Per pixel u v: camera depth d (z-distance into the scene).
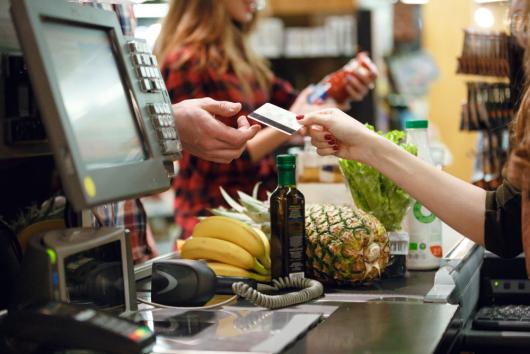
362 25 5.65
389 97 5.79
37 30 1.15
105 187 1.19
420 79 5.75
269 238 1.85
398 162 1.77
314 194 2.54
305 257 1.80
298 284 1.72
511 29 2.57
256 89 3.45
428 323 1.42
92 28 1.35
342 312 1.51
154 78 1.45
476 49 2.86
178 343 1.26
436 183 1.77
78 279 1.28
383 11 5.74
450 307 1.55
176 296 1.53
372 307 1.55
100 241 1.32
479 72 2.87
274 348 1.23
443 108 5.75
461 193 1.77
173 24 3.32
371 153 1.79
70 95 1.22
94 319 1.15
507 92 2.85
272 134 3.31
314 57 5.90
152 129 1.41
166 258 2.00
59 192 1.55
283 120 1.81
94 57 1.33
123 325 1.16
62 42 1.24
